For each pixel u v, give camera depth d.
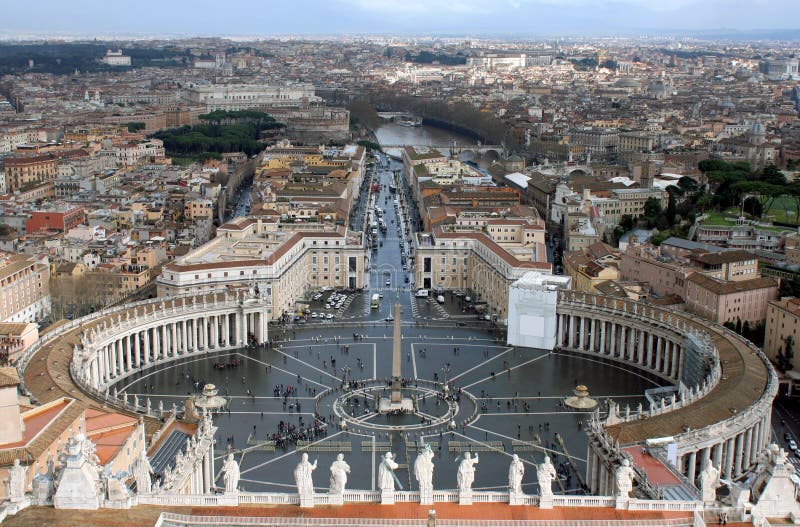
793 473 148.62
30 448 158.75
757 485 140.00
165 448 188.38
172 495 142.50
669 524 138.25
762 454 144.88
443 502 144.25
